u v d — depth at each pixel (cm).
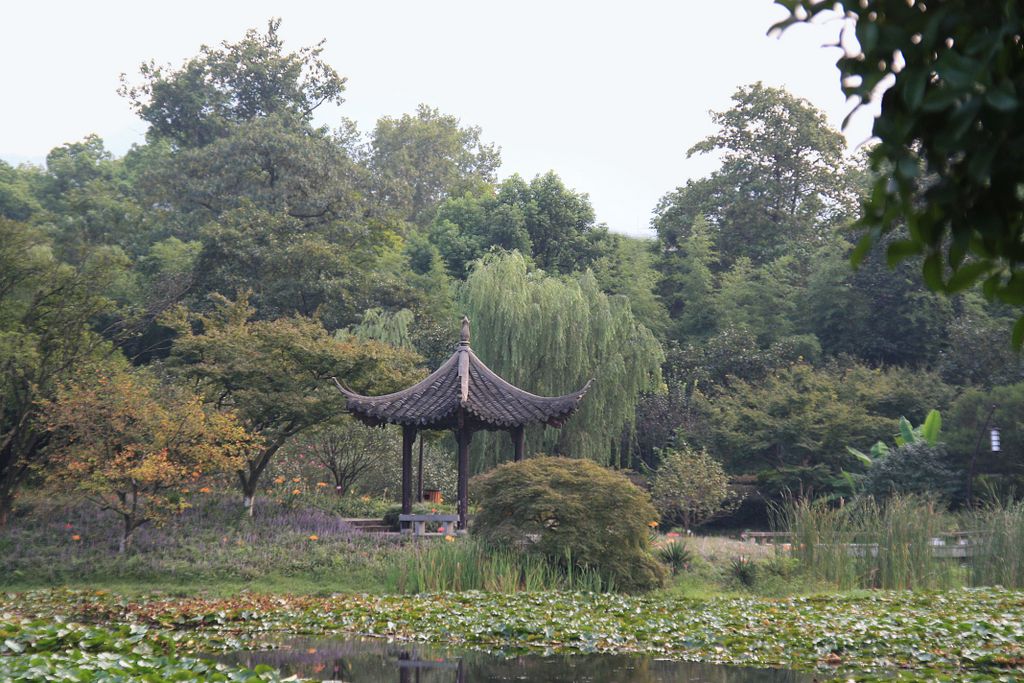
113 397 1758
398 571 1603
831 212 5150
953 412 3083
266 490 2236
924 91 188
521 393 2069
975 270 215
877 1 202
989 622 1138
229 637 1142
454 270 4578
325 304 3606
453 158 7062
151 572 1656
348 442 2419
